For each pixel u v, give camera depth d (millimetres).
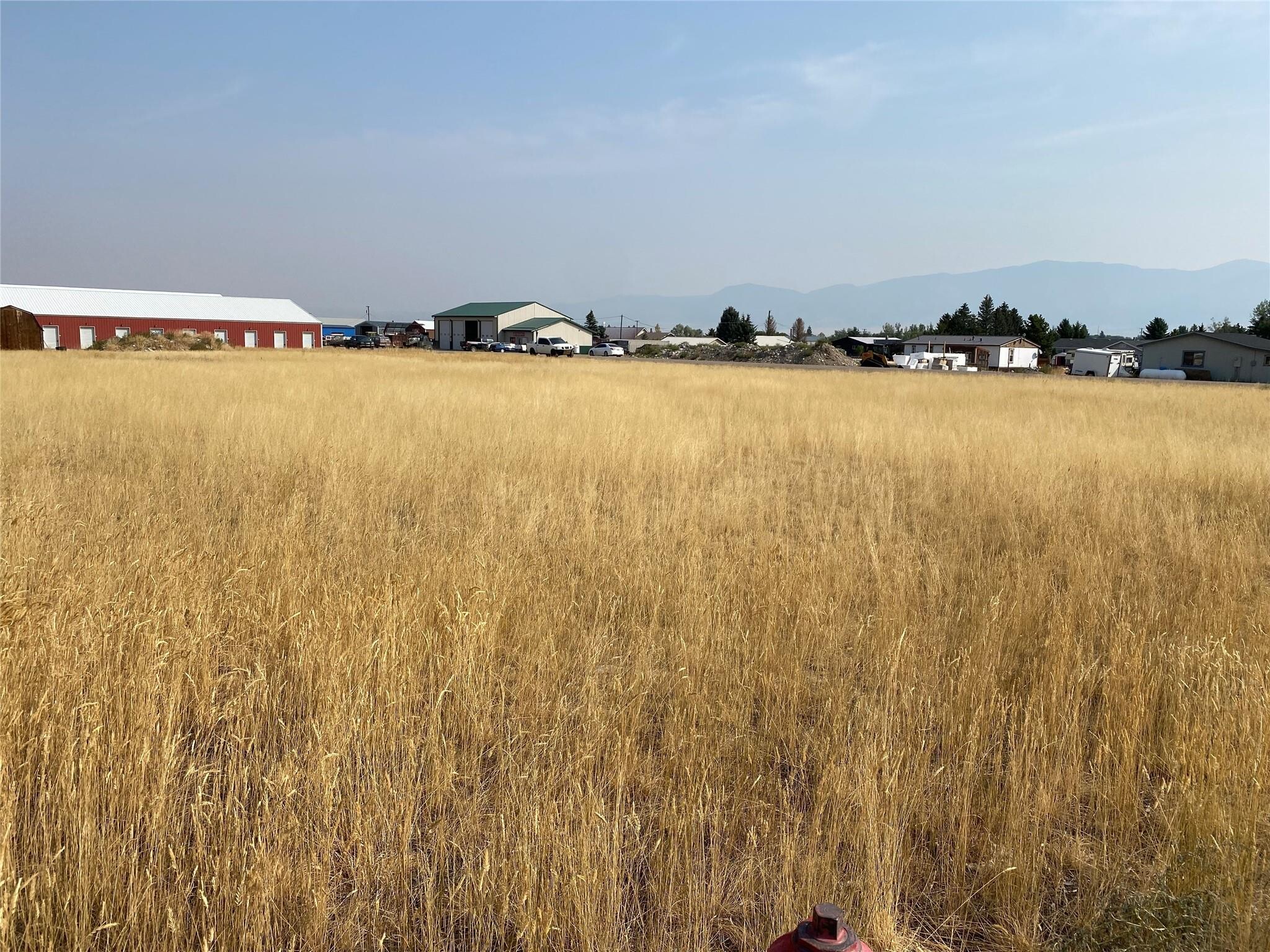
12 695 4023
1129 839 3729
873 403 23328
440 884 3332
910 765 4016
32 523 7023
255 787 3699
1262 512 10445
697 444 13703
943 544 8461
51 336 68688
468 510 9398
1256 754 3977
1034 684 4883
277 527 7695
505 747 4242
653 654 5242
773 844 3604
